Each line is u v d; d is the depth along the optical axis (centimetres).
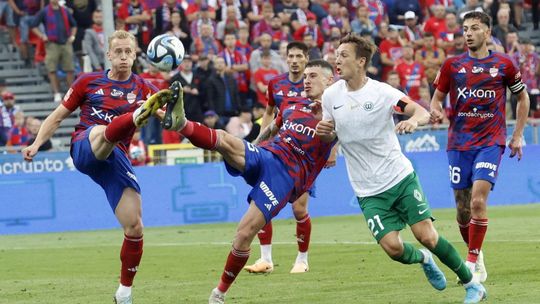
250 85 3959
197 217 3372
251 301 1555
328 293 1611
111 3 3434
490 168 1719
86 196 3312
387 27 4288
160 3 4103
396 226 1429
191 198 3366
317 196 3459
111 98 1566
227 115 3838
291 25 4212
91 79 1570
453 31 4259
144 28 4009
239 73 3950
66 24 3981
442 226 2823
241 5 4231
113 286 1831
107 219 3328
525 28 4934
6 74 4212
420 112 1378
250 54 4016
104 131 1428
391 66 4184
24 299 1686
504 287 1591
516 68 1739
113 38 1562
